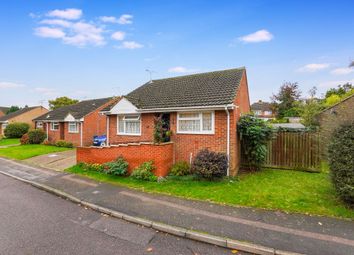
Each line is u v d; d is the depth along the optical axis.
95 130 24.59
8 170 12.48
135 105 12.52
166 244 4.66
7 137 35.41
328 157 6.89
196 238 4.83
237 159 10.79
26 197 7.91
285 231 4.96
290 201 6.73
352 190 5.91
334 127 6.78
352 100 20.61
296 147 11.19
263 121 10.91
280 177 9.71
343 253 4.12
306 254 4.11
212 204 6.69
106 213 6.36
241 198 7.08
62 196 7.93
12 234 5.07
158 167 9.48
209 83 12.88
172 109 10.98
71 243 4.68
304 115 24.97
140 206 6.62
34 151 19.17
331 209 6.08
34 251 4.35
